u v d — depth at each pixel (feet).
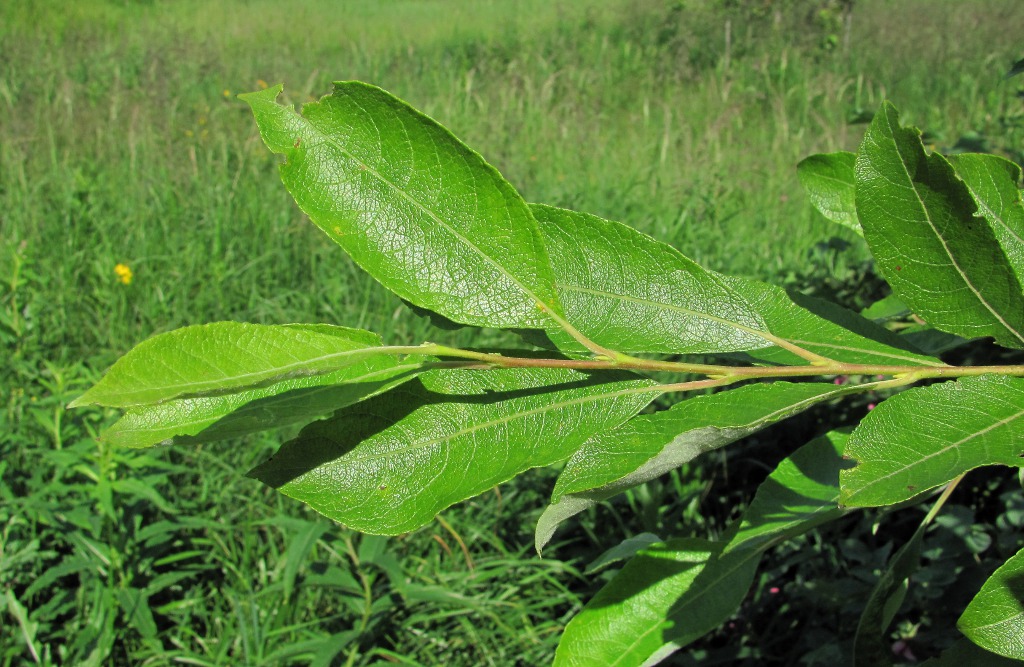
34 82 28.32
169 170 20.11
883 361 2.93
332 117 2.55
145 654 8.97
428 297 2.54
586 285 2.97
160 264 16.33
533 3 47.47
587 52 35.19
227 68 31.83
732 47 34.01
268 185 19.62
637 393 2.59
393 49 36.73
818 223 17.69
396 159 2.54
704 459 11.19
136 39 35.86
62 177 19.99
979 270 2.57
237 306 14.92
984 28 35.35
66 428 10.28
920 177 2.56
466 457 2.48
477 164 2.51
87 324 14.19
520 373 2.62
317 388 2.30
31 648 8.56
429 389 2.56
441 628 9.70
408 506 2.43
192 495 11.09
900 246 2.64
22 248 14.98
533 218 2.53
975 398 2.42
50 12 40.55
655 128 25.27
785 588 8.88
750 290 3.21
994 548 8.37
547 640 9.37
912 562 3.11
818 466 3.26
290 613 9.63
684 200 18.11
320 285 15.48
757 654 8.69
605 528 10.78
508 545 10.80
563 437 2.52
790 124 25.31
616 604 3.21
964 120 25.86
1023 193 2.95
